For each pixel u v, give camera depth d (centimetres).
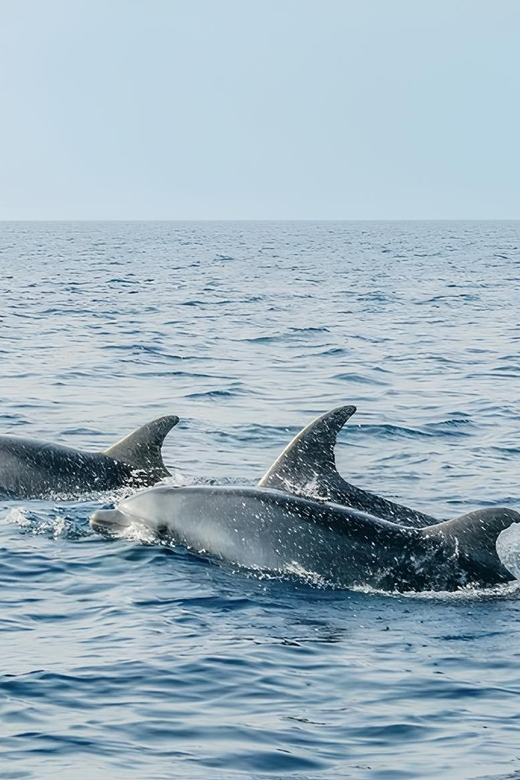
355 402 2875
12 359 3519
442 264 11031
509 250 15125
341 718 1018
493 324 5106
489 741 970
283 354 3859
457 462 2197
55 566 1472
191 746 956
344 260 11806
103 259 11619
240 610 1317
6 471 1877
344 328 4809
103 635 1221
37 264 10388
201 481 1934
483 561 1433
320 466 1595
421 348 4103
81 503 1819
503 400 2941
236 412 2684
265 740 970
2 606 1316
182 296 6525
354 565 1438
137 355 3709
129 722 1002
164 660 1147
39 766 912
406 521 1561
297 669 1133
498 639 1231
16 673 1107
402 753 948
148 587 1391
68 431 2397
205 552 1526
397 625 1277
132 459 1927
